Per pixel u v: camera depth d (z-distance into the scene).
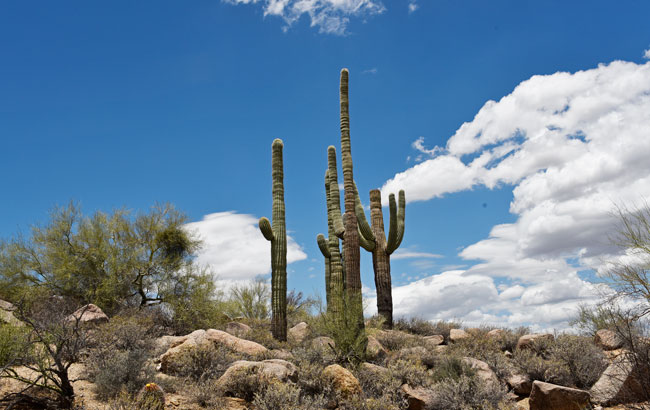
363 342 12.66
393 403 9.50
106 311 18.27
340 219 15.71
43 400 7.26
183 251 21.72
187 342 10.95
